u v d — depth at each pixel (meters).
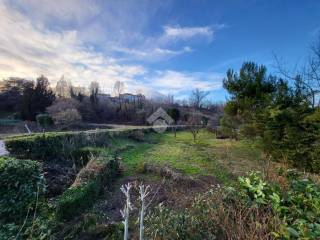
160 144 14.47
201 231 2.75
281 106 9.12
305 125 7.57
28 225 3.55
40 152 8.10
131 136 15.95
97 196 5.08
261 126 9.93
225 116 14.43
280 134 8.45
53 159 8.25
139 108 39.19
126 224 2.04
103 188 5.63
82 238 3.18
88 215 3.90
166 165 7.89
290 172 3.99
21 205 3.92
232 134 14.11
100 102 38.72
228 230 2.66
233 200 3.13
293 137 7.65
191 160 9.04
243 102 11.93
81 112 28.52
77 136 10.11
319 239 2.14
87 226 3.51
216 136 18.73
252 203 2.90
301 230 2.23
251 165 8.02
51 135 8.87
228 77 13.12
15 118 24.59
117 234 3.18
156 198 4.91
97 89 41.59
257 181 3.36
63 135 9.40
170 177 6.52
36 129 17.45
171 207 3.97
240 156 9.99
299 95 9.20
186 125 27.38
